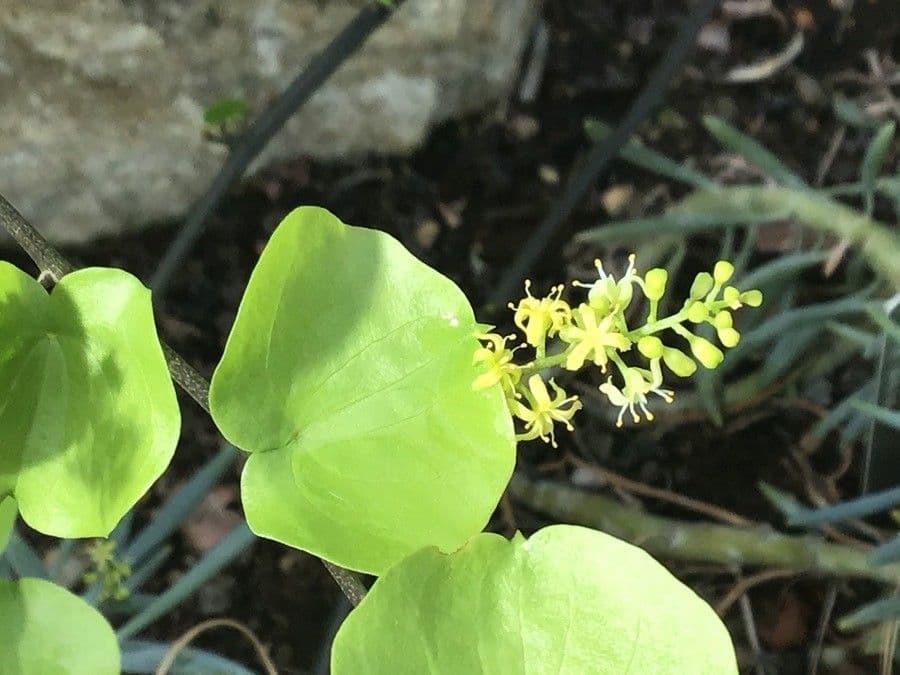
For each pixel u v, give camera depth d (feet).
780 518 1.68
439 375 0.63
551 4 2.00
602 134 1.65
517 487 1.65
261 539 1.64
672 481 1.71
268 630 1.59
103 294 0.63
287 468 0.63
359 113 1.83
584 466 1.70
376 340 0.64
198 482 1.38
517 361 1.66
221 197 1.45
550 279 1.84
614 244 1.82
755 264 1.81
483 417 0.63
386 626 0.58
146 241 1.83
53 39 1.50
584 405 1.74
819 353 1.69
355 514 0.62
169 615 1.58
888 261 1.55
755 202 1.63
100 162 1.69
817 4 2.02
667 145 1.94
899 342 1.39
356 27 1.39
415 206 1.89
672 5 2.01
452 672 0.59
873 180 1.57
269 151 1.83
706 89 1.98
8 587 0.69
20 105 1.57
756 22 2.02
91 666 0.68
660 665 0.59
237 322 0.62
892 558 1.33
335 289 0.64
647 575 0.60
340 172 1.90
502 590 0.61
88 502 0.64
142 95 1.62
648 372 0.63
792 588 1.64
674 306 1.77
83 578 1.34
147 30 1.53
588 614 0.60
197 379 0.69
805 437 1.73
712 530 1.59
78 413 0.64
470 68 1.86
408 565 0.60
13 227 0.68
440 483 0.62
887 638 1.45
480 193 1.92
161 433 0.63
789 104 1.98
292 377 0.64
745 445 1.73
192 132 1.70
